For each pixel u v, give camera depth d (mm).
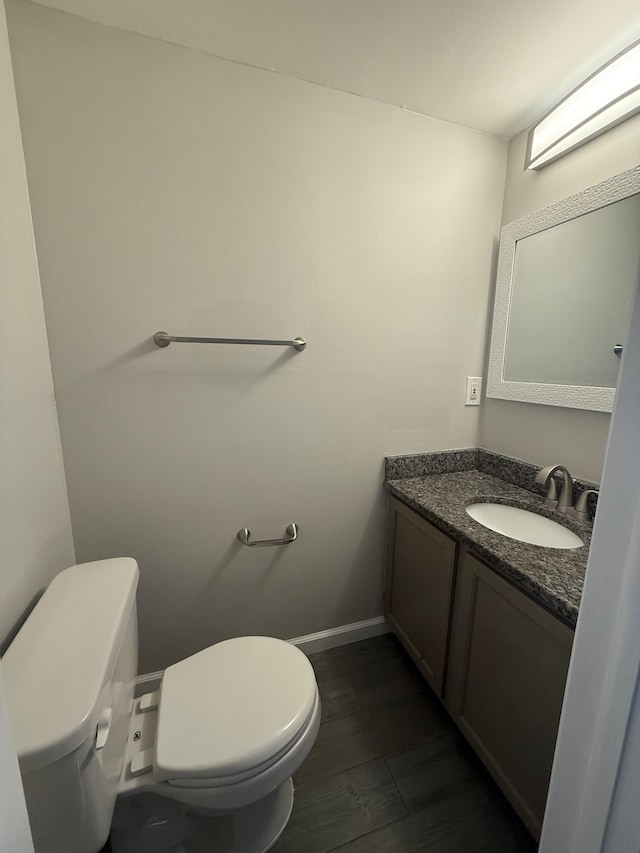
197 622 1349
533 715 866
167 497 1226
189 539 1278
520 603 880
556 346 1279
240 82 1066
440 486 1449
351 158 1224
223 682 910
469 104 1232
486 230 1470
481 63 1055
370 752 1157
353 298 1326
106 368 1088
